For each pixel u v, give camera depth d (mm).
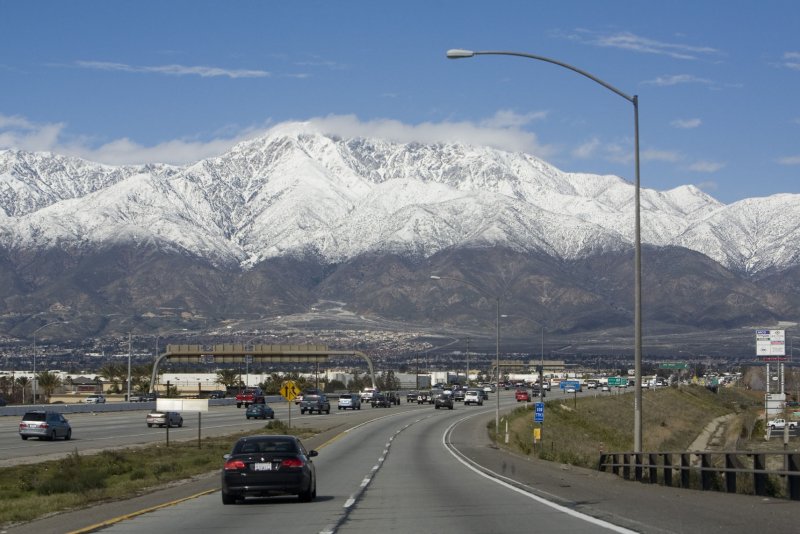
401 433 95750
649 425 148500
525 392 189875
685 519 26375
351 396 159500
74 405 137125
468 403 180250
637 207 45844
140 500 36750
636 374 45156
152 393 178500
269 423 101250
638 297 45406
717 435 137250
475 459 62312
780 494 33031
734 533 23188
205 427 105062
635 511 28828
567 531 24297
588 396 196875
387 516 28984
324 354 179625
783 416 145500
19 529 27766
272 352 179750
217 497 37469
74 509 33906
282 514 30281
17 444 77562
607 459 51031
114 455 62125
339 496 36344
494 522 26859
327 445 77438
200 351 177000
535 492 36906
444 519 27844
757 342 199375
